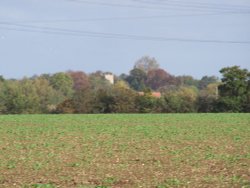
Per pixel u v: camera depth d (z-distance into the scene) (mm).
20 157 57312
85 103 193500
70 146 68250
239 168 48719
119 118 136375
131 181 41969
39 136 83312
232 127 102562
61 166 50531
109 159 55500
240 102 192250
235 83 193750
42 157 57344
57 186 39844
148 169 48438
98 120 127062
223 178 43031
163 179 42750
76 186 39969
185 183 40688
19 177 44188
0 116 149625
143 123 115062
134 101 194000
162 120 126500
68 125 108562
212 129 97250
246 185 40031
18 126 106250
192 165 50844
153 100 195250
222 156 57375
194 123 114875
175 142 73250
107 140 76250
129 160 54719
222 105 193500
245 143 71812
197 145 69188
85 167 49875
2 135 85375
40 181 42125
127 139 77750
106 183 41156
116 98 193125
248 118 134000
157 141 74688
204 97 197875
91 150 63688
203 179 42531
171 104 193750
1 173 46438
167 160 54562
